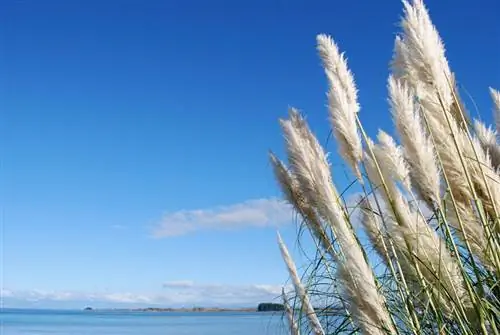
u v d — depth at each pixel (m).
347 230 2.56
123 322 107.44
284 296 3.45
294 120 3.27
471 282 2.63
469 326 2.53
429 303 2.69
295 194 3.27
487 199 2.71
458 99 2.95
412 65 2.84
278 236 3.46
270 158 3.36
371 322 2.44
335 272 2.65
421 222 2.69
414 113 2.70
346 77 3.06
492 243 2.62
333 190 2.92
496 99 3.27
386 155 2.85
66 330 69.12
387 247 3.03
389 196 2.81
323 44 3.11
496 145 3.21
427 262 2.61
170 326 81.56
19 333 61.84
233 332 52.97
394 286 2.96
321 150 3.14
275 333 3.44
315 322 3.26
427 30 2.81
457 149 2.66
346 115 2.99
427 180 2.69
